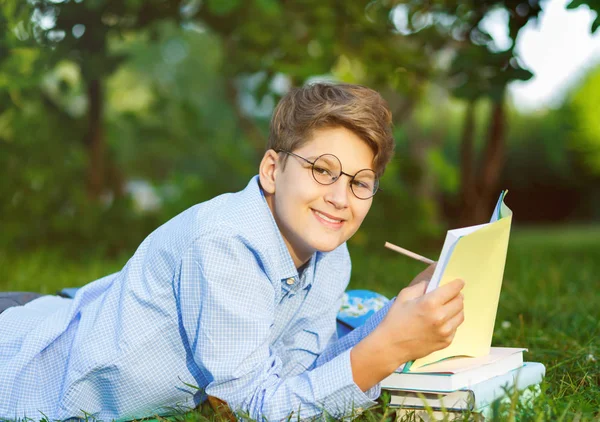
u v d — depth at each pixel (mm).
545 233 18469
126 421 2273
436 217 10492
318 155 2082
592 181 23562
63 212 8555
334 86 2178
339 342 2410
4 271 6336
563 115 23500
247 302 2066
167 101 10734
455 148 20781
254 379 2029
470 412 1949
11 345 2441
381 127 2127
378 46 7441
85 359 2184
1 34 6316
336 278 2510
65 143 8812
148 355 2186
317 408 1994
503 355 2258
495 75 5656
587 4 4102
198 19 7371
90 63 6910
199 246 2072
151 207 10141
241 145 12141
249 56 6992
